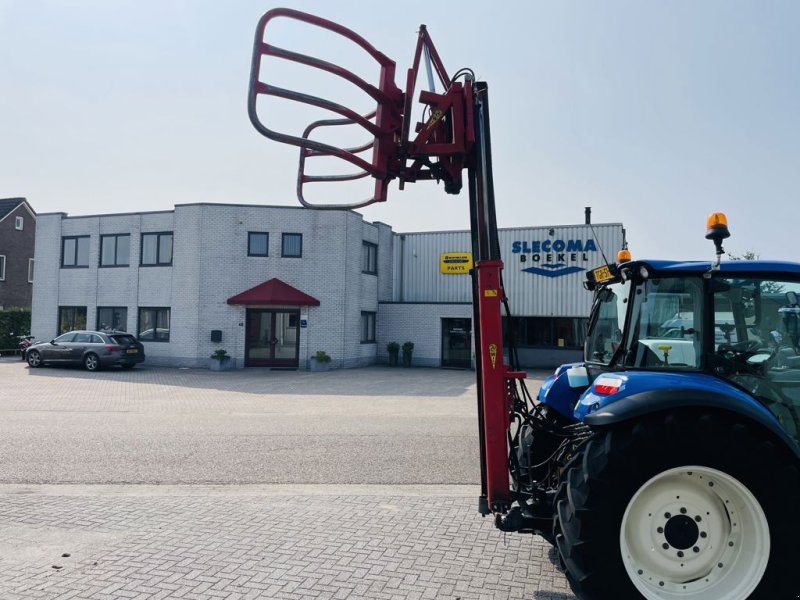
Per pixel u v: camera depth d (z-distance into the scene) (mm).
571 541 3445
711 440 3375
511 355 4543
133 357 22891
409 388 17953
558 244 26625
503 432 3959
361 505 6043
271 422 11367
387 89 4359
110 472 7480
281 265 24484
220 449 8852
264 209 24484
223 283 24203
